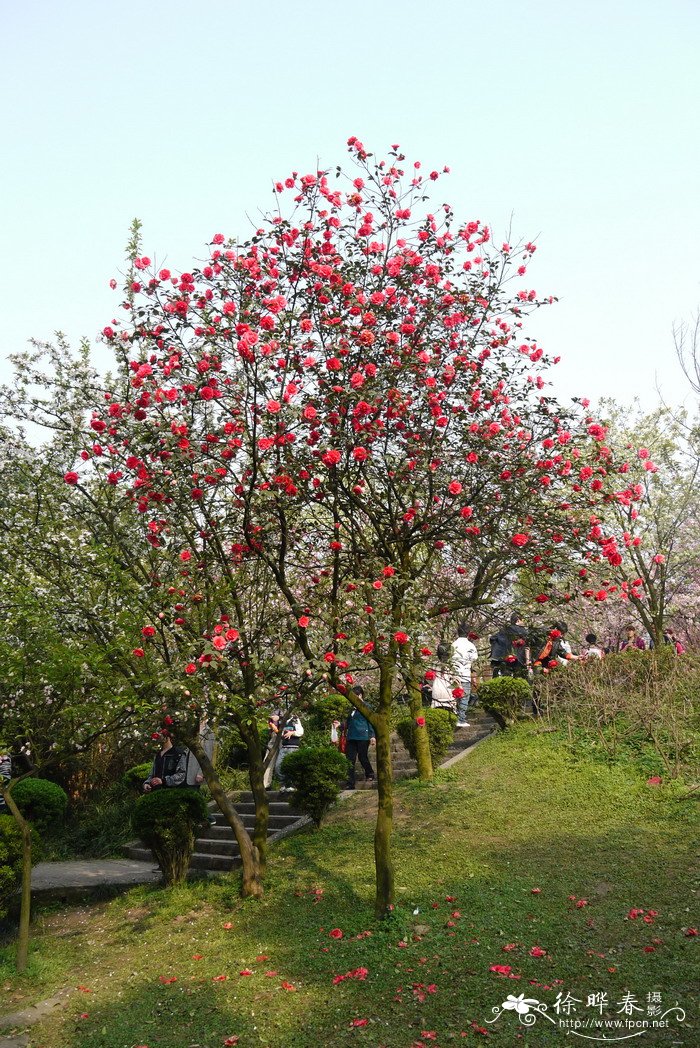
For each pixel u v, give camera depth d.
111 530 9.34
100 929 8.93
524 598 8.53
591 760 10.98
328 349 7.44
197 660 7.72
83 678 8.02
